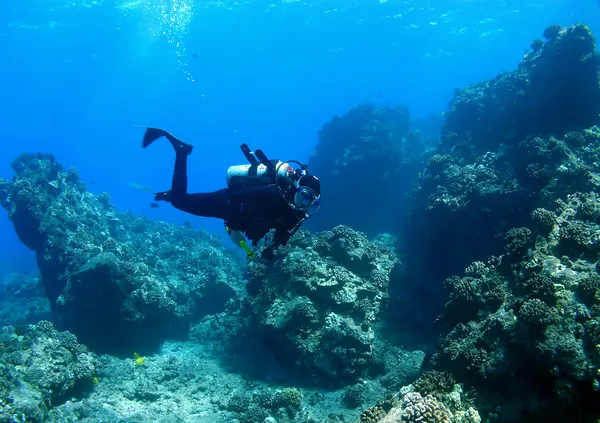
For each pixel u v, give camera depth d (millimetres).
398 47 56594
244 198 4441
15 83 68375
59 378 9281
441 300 13094
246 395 10461
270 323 11078
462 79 97312
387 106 31188
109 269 12906
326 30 46812
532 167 11734
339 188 24453
